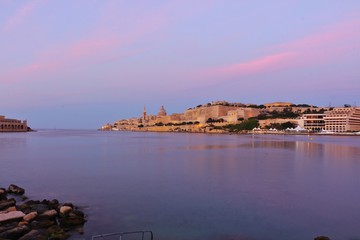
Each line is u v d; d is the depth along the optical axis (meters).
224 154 63.50
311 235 16.86
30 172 38.00
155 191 26.92
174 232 17.08
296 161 50.19
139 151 72.25
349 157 57.12
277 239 16.30
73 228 17.36
